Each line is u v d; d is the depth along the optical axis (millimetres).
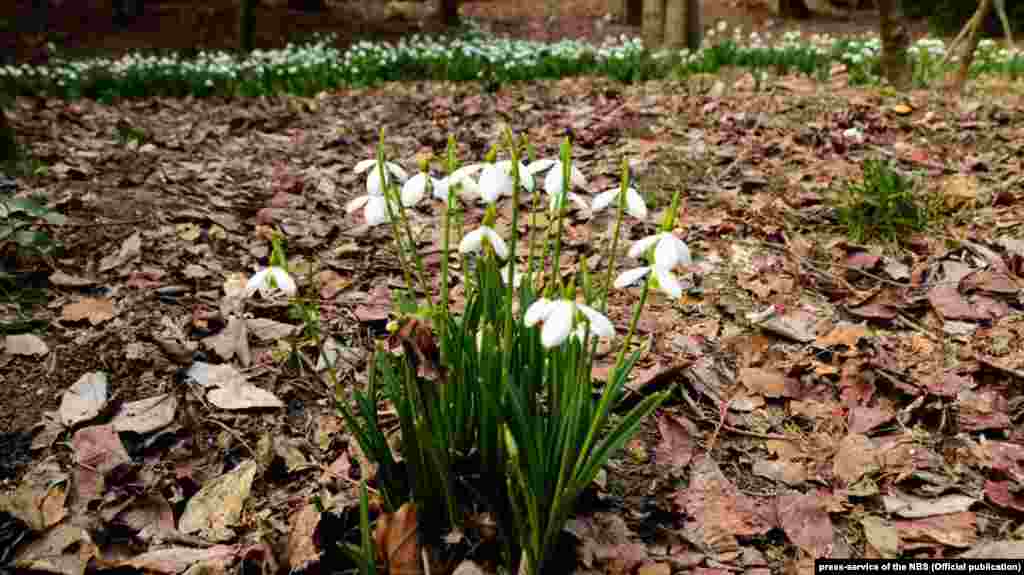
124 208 3631
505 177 1428
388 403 2268
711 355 2578
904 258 3186
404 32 16203
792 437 2203
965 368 2432
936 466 2037
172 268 3131
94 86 8109
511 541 1742
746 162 4316
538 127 5418
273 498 1975
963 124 4773
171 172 4285
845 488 1982
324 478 1995
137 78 8078
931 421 2217
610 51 8398
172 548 1799
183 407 2283
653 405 1540
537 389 1741
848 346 2541
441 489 1759
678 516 1891
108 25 15539
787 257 3217
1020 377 2322
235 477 2010
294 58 9156
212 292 2969
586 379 1606
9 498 1886
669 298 2945
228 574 1725
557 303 1281
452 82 8023
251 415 2281
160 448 2150
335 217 3863
